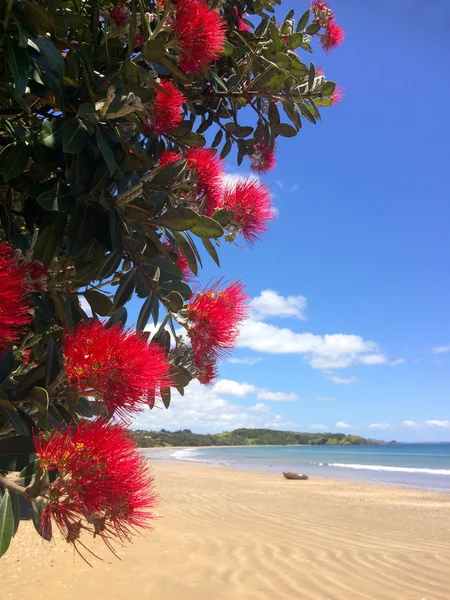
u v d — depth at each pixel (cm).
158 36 179
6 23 150
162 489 1484
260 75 271
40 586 484
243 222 202
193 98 279
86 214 168
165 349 188
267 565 608
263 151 304
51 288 170
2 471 134
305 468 3253
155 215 177
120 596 475
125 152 173
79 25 179
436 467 3512
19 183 186
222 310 181
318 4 308
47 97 182
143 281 182
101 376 132
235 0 278
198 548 675
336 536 806
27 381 147
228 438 16575
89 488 119
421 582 558
